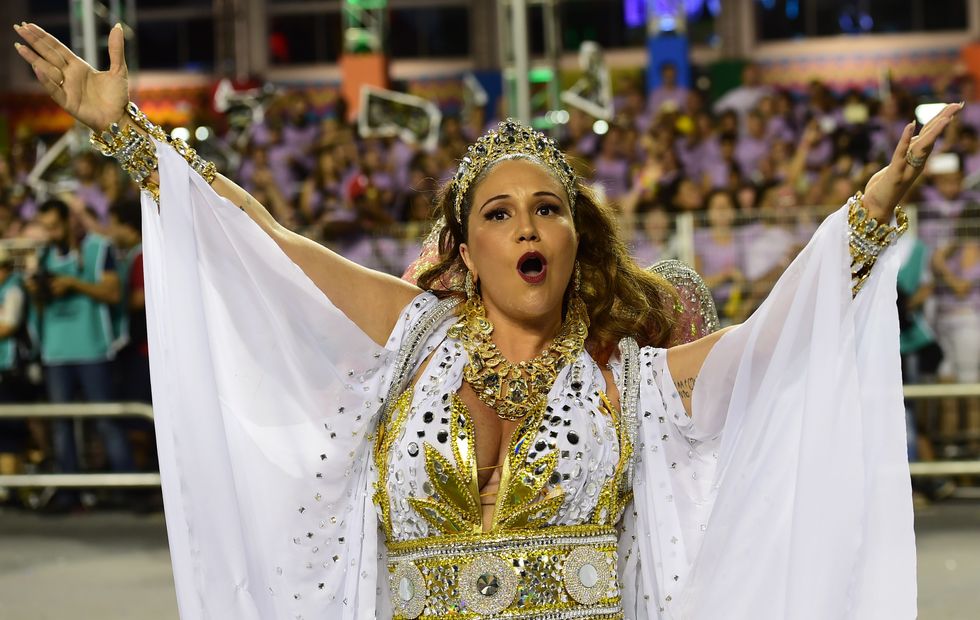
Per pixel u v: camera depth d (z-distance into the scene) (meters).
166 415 3.50
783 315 3.44
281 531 3.63
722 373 3.55
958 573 7.77
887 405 3.35
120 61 3.47
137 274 10.76
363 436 3.63
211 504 3.44
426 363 3.64
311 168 14.31
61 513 10.79
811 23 22.30
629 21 23.11
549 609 3.42
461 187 3.60
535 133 3.59
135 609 7.32
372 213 11.39
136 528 10.11
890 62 22.00
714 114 15.50
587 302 3.78
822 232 3.35
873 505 3.32
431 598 3.46
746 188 11.21
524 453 3.46
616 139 13.38
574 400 3.54
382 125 14.71
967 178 11.77
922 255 10.20
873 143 13.47
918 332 10.13
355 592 3.64
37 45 3.41
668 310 3.92
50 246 10.62
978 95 17.55
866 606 3.29
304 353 3.60
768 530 3.46
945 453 10.77
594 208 3.77
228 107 16.77
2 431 10.90
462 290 3.73
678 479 3.68
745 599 3.47
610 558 3.52
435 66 23.47
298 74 23.80
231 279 3.61
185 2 24.31
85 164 13.31
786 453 3.46
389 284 3.69
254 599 3.50
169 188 3.50
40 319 10.77
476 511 3.44
